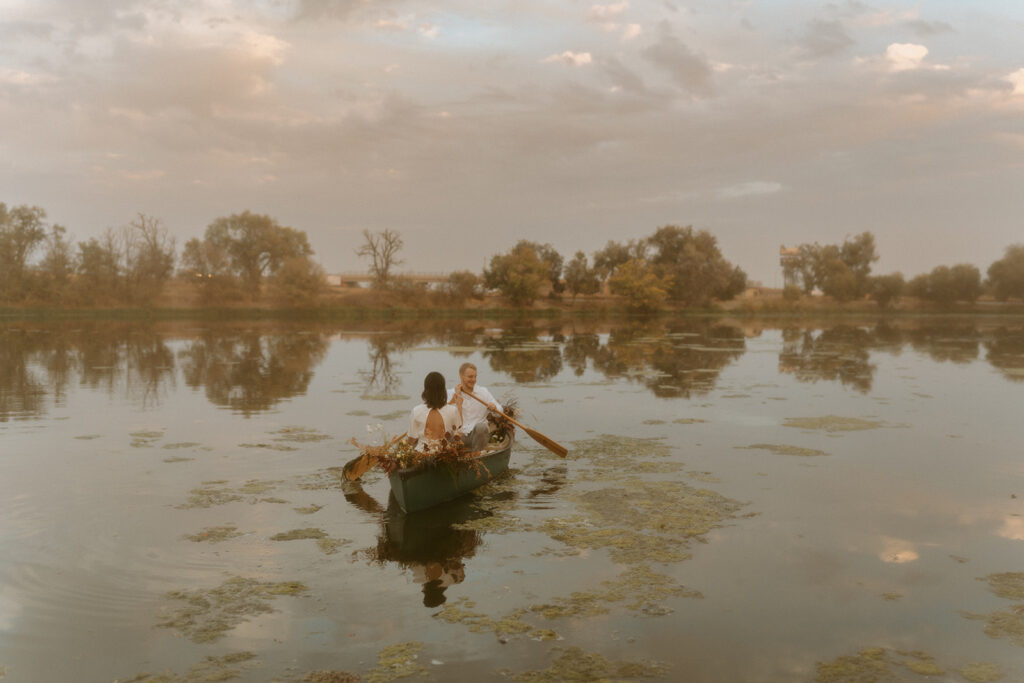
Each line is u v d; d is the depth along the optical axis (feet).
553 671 14.37
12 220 208.95
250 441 35.70
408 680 14.03
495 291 264.93
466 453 26.21
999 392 53.52
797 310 277.23
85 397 50.31
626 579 18.89
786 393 53.06
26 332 124.47
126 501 25.63
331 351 90.27
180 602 17.48
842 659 14.83
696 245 271.69
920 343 108.27
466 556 20.54
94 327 144.05
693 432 38.45
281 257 298.76
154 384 57.31
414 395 51.78
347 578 18.98
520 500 26.05
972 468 30.58
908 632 15.97
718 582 18.67
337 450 33.73
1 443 35.22
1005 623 16.35
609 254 286.25
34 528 22.74
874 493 26.84
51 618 16.61
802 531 22.58
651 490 27.27
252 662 14.71
